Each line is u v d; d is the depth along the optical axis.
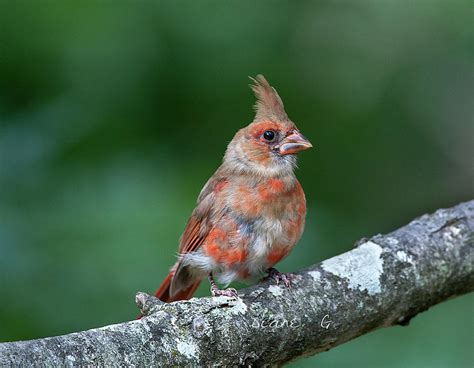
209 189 9.14
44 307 9.70
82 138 11.39
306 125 12.54
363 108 12.75
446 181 13.23
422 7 13.63
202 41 12.02
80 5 11.67
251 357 7.03
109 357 6.27
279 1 12.84
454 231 8.61
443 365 10.03
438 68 13.55
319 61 12.98
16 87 11.59
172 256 10.10
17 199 10.74
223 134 11.95
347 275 7.84
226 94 12.04
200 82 11.98
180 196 10.77
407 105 13.17
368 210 12.30
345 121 12.56
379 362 10.12
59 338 6.20
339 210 12.08
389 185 12.51
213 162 11.67
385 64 13.31
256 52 12.32
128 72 11.74
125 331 6.50
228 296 7.21
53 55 11.56
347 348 10.27
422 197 12.78
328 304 7.60
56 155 11.23
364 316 7.80
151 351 6.47
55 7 11.59
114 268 9.95
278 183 8.74
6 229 10.25
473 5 13.56
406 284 8.07
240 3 12.38
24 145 11.24
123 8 11.84
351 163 12.48
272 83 12.40
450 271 8.38
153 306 6.86
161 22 11.90
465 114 13.54
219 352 6.84
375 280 7.92
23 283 9.84
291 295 7.50
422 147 13.15
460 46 13.59
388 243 8.28
